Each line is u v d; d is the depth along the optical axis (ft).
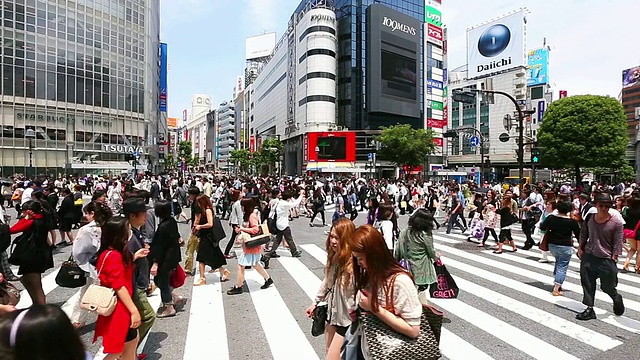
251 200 21.30
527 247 34.94
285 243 35.37
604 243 16.78
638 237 26.66
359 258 7.92
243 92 408.05
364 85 201.05
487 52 261.24
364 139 196.44
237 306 18.93
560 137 127.13
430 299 20.20
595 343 14.66
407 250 16.33
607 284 16.81
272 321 16.92
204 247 22.47
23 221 15.78
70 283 14.35
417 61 216.54
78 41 134.31
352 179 91.91
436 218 60.64
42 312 4.05
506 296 20.80
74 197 38.22
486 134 265.75
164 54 220.64
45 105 126.93
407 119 217.15
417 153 167.63
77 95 134.62
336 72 206.80
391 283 7.47
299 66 216.54
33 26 123.65
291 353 13.75
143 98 156.97
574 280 24.32
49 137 128.06
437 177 197.77
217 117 520.83
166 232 16.89
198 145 634.43
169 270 17.06
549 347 14.30
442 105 242.99
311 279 24.11
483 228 36.99
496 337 15.25
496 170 247.29
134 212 12.80
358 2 202.18
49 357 3.89
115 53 145.48
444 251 34.14
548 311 18.37
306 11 221.25
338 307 9.98
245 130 398.83
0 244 15.30
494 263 29.22
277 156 239.50
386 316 7.29
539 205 41.65
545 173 138.72
